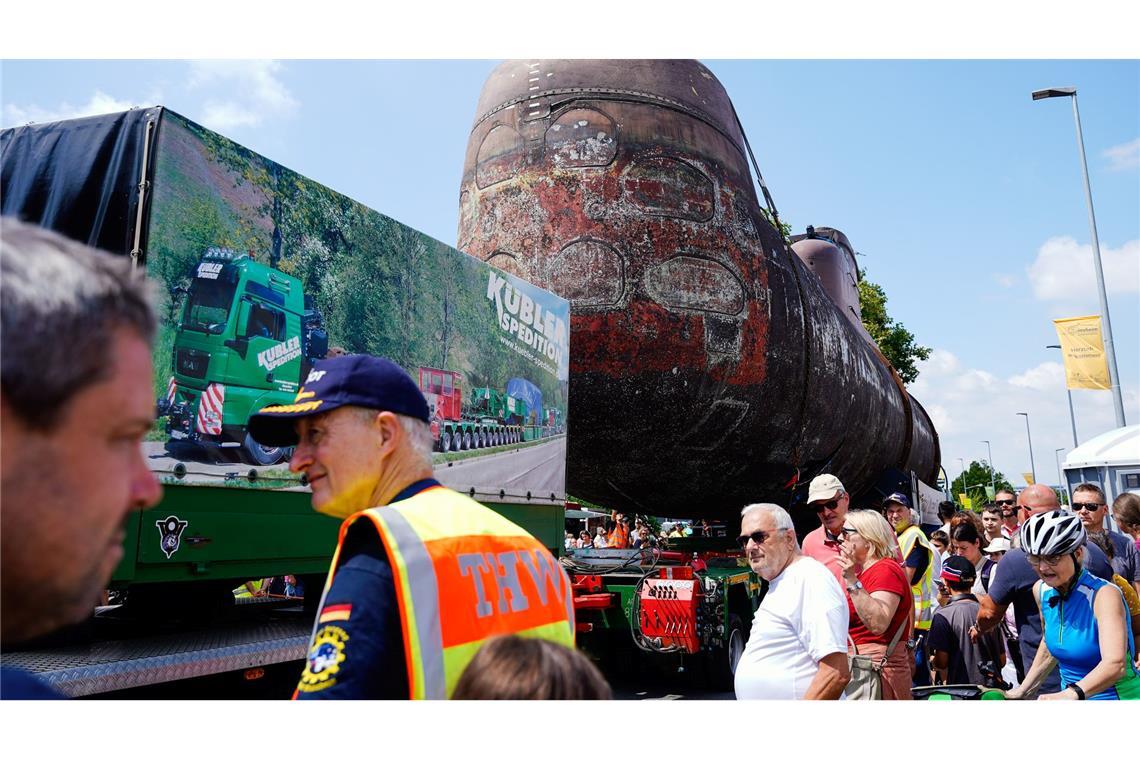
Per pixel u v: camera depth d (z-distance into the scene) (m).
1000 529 9.25
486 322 6.20
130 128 3.73
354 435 1.81
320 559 4.48
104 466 0.88
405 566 1.51
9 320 0.78
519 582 1.77
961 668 5.57
